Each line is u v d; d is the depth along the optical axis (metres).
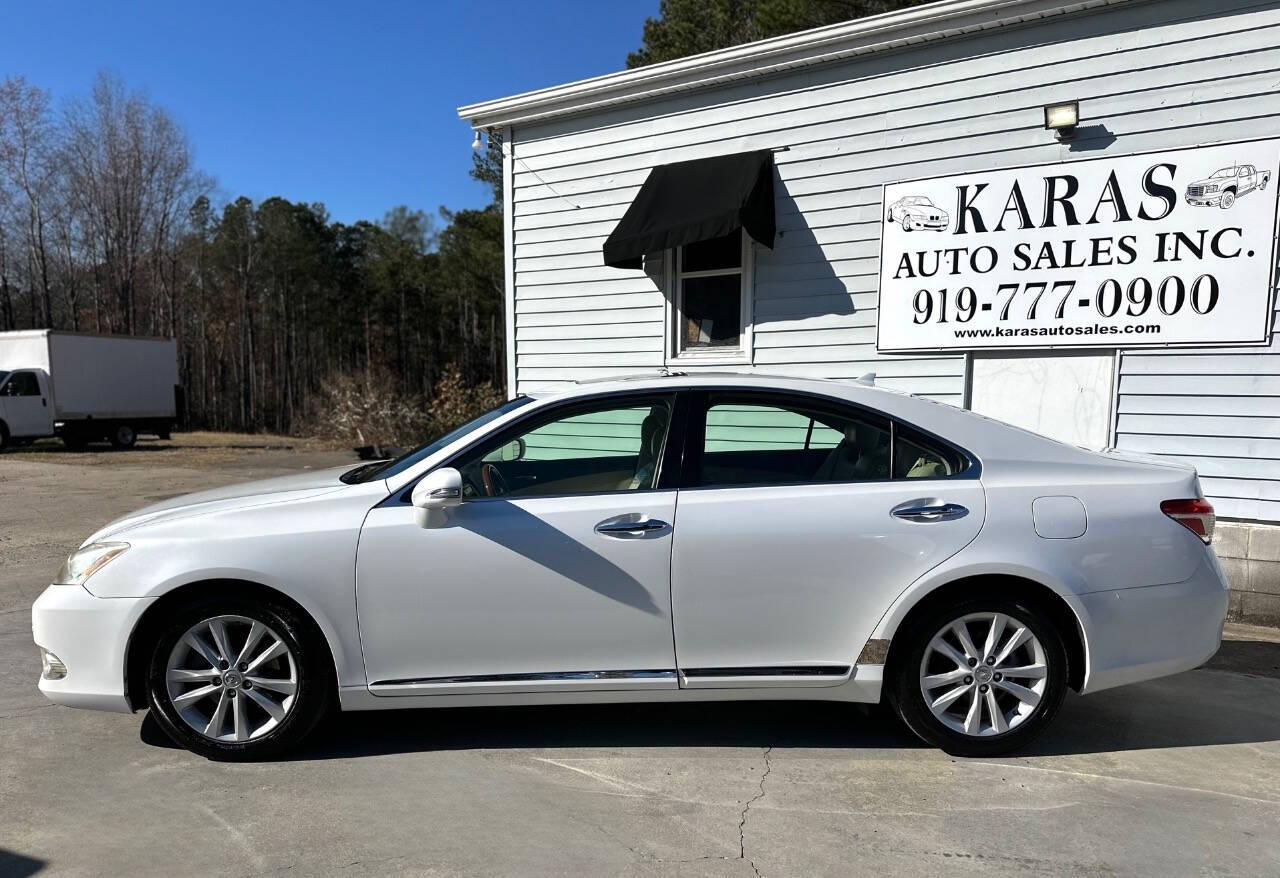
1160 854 2.85
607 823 3.03
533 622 3.46
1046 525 3.46
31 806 3.15
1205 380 6.11
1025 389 6.82
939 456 3.62
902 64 7.16
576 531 3.44
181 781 3.35
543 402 3.71
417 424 22.22
